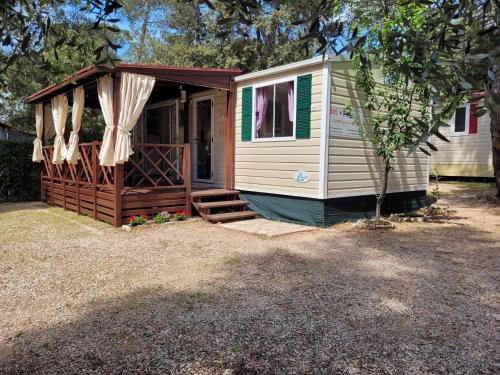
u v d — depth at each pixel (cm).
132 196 708
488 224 709
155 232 642
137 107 674
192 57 1761
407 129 629
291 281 396
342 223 715
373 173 769
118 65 655
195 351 258
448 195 1096
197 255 498
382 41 203
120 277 412
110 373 234
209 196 797
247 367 240
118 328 292
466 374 230
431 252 512
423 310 322
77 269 441
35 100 997
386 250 523
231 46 1686
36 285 389
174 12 1955
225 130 866
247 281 396
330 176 682
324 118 666
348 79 698
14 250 525
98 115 1530
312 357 250
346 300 344
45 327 296
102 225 704
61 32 275
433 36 199
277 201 761
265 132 779
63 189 908
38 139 1020
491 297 351
